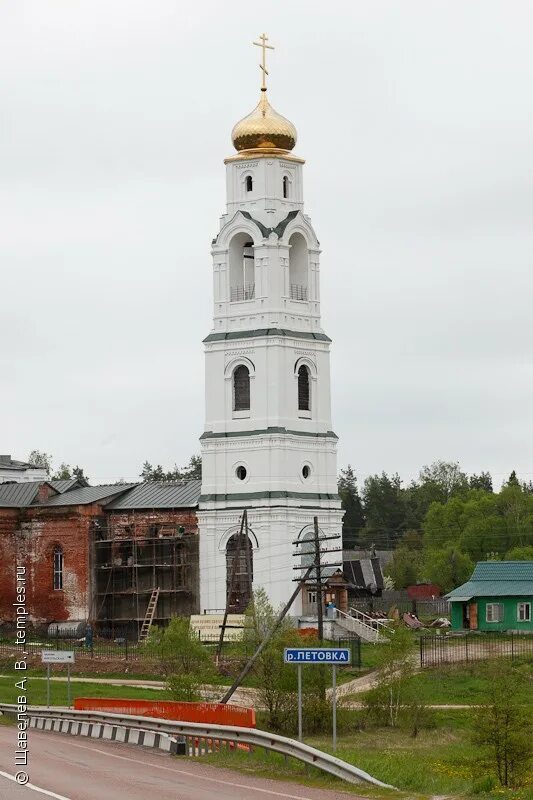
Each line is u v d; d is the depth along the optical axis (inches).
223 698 3501.5
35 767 2284.7
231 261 5521.7
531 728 3051.2
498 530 7401.6
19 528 5812.0
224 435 5457.7
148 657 4699.8
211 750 2581.2
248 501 5388.8
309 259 5556.1
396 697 3624.5
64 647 5241.1
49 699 3659.0
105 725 2871.6
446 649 4645.7
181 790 2030.0
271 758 2405.3
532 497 7598.4
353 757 2418.8
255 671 3602.4
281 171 5502.0
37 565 5767.7
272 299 5428.2
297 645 3612.2
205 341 5506.9
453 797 2086.6
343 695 3885.3
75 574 5684.1
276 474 5374.0
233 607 5364.2
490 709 2938.0
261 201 5477.4
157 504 5620.1
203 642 5221.5
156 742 2669.8
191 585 5516.7
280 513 5339.6
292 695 3459.6
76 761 2400.3
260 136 5487.2
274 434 5359.3
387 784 2124.8
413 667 3801.7
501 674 3892.7
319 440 5516.7
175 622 4224.9
